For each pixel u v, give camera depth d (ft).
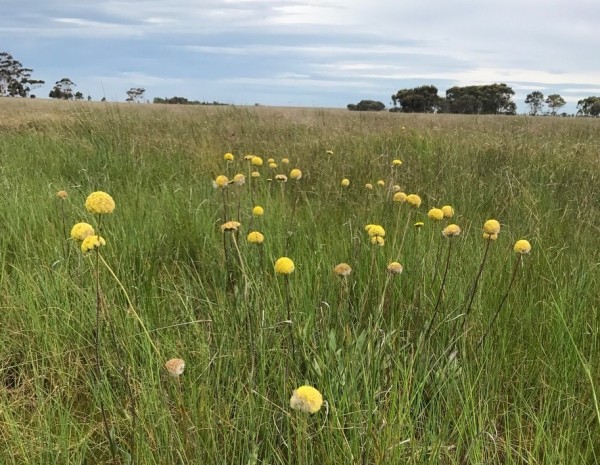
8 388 7.19
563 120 49.44
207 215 12.87
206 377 6.35
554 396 6.42
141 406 5.74
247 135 27.63
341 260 9.71
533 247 10.57
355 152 21.67
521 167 18.98
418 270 8.97
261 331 6.79
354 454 5.11
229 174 18.33
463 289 8.61
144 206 13.26
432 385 6.38
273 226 12.04
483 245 10.81
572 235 11.82
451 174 17.80
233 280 9.40
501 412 6.46
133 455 5.36
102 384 6.31
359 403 5.47
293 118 43.68
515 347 7.57
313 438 5.61
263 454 5.57
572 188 16.43
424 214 13.33
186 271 10.62
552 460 5.08
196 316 8.55
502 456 5.78
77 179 17.57
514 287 8.93
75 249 9.86
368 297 8.32
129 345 7.04
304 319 7.68
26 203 12.66
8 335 7.85
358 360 6.31
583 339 7.22
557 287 8.43
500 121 41.29
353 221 12.35
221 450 5.40
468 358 7.25
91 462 5.77
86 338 7.68
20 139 25.18
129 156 19.98
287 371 6.28
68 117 32.94
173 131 28.66
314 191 16.78
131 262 10.21
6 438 5.76
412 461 5.04
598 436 5.71
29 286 8.63
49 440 5.41
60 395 6.50
